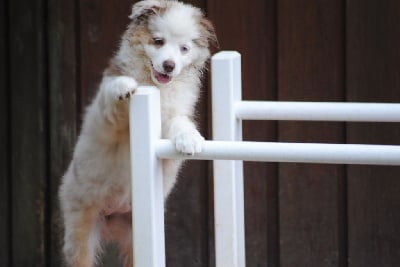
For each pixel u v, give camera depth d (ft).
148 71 19.06
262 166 24.47
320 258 24.32
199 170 24.80
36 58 25.12
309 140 24.00
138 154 15.24
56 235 25.75
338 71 23.75
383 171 23.73
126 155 19.03
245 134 24.40
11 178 25.79
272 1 24.04
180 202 24.98
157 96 15.39
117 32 24.75
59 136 25.38
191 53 19.38
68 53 25.05
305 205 24.25
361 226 23.97
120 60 19.31
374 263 24.00
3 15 25.22
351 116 16.81
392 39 23.25
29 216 25.70
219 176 17.13
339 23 23.66
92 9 24.86
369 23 23.34
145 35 18.98
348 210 23.99
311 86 23.90
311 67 23.85
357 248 24.06
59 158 25.43
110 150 19.13
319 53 23.79
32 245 25.80
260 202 24.59
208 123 24.45
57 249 25.84
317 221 24.22
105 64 24.85
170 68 18.52
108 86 17.56
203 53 19.75
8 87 25.54
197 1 24.27
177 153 15.24
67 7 24.91
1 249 26.00
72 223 20.08
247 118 17.28
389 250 23.89
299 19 23.79
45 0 25.13
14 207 25.79
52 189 25.63
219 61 17.07
